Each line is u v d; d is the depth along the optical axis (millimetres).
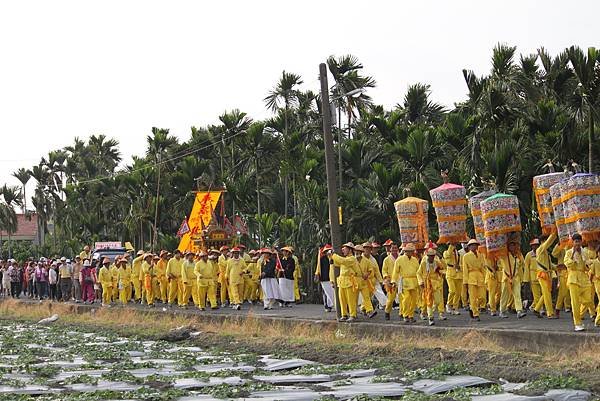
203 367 20281
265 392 15664
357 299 25422
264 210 46188
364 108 43219
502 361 18078
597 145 28141
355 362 20141
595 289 19891
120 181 62250
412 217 26219
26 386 17312
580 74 26922
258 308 33656
